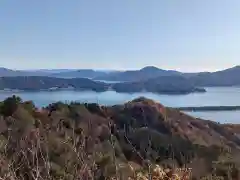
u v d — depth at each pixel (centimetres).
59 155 642
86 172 283
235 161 1127
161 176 407
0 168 269
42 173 270
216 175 702
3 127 818
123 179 353
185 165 451
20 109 1652
